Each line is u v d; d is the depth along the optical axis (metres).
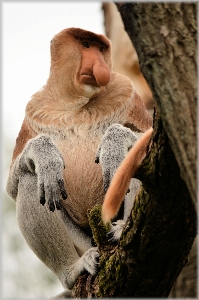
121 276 9.02
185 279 13.76
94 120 12.67
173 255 8.56
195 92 6.46
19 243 21.31
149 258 8.61
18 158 12.46
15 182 12.69
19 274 20.88
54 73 12.85
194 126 6.39
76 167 12.17
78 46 12.56
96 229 9.76
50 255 12.20
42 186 11.12
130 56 18.11
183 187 7.73
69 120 12.67
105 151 11.10
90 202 12.30
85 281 10.49
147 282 8.89
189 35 6.64
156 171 7.74
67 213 12.45
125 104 12.77
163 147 7.51
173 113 6.55
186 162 6.39
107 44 12.66
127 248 8.71
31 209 12.15
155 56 6.69
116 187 8.20
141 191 8.28
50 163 11.31
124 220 10.98
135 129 12.82
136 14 6.80
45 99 12.97
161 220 8.12
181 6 6.74
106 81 11.96
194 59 6.57
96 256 10.67
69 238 12.12
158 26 6.73
